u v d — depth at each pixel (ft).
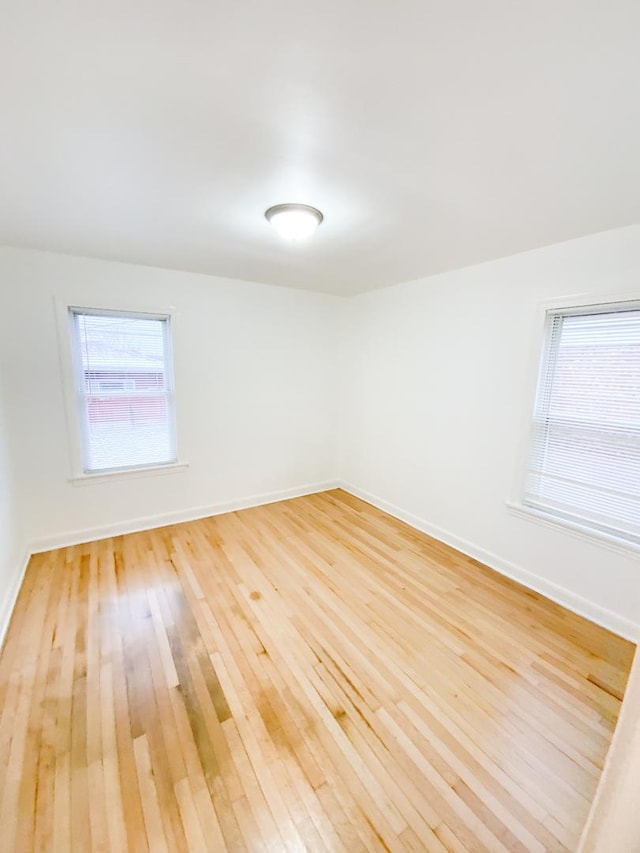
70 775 4.43
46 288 8.95
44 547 9.68
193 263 9.68
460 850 3.81
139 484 10.87
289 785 4.37
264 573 8.88
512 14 2.72
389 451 12.44
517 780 4.48
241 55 3.14
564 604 7.82
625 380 6.91
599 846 2.60
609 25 2.75
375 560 9.55
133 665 6.10
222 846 3.81
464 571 9.09
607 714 5.36
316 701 5.49
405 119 3.95
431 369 10.66
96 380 9.98
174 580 8.53
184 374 11.09
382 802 4.22
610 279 6.88
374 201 5.88
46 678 5.81
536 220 6.48
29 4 2.68
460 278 9.64
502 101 3.62
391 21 2.80
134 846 3.80
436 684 5.82
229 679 5.85
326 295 13.66
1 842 3.81
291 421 13.56
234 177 5.21
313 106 3.77
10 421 8.82
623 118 3.82
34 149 4.55
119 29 2.90
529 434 8.35
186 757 4.66
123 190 5.62
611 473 7.20
